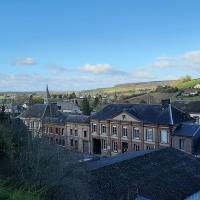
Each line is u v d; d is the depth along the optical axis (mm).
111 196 21688
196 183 26328
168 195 23750
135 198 22266
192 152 49531
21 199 11242
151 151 30078
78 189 16312
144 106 60094
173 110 55812
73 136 69000
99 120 63625
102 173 23984
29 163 14656
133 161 27078
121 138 60250
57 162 15750
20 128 17422
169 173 26609
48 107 73438
